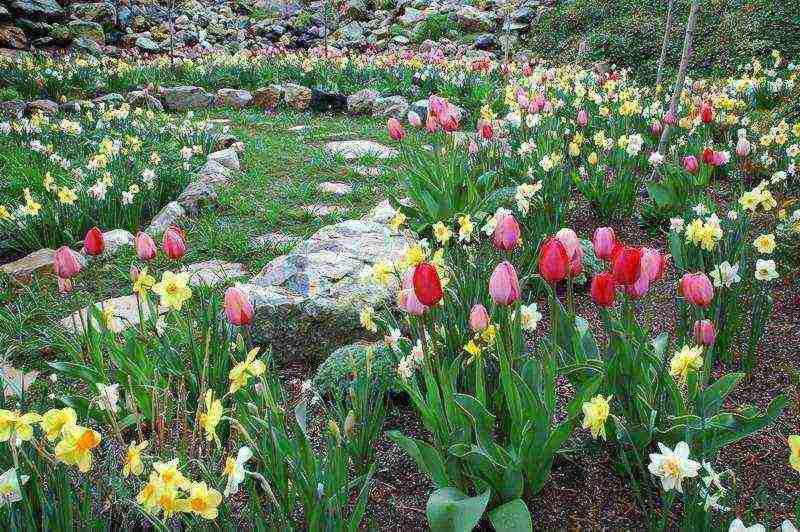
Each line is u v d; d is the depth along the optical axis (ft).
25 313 14.65
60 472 7.04
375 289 12.93
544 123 22.59
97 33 66.64
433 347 9.22
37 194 22.58
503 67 39.24
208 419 6.91
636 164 19.90
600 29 52.60
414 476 9.48
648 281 8.18
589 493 8.92
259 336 12.23
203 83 42.73
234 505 8.63
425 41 67.41
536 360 8.64
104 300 15.31
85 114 35.04
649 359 8.70
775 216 16.34
